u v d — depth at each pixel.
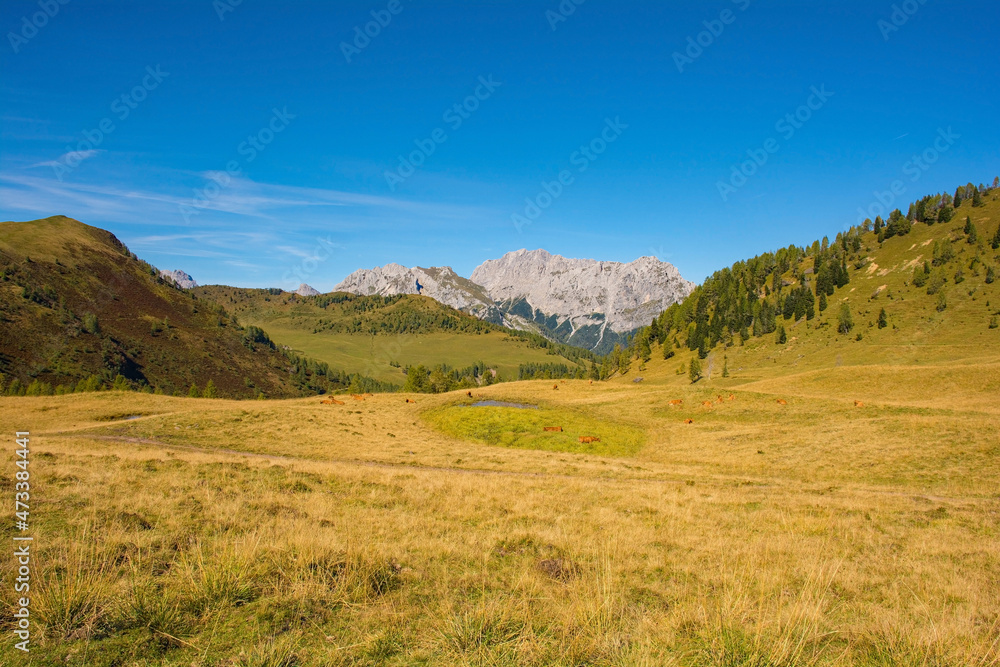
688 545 12.27
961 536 14.41
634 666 5.85
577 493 19.44
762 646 6.42
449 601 7.59
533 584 8.64
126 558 8.28
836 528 15.08
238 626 6.43
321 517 12.34
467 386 155.62
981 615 8.27
